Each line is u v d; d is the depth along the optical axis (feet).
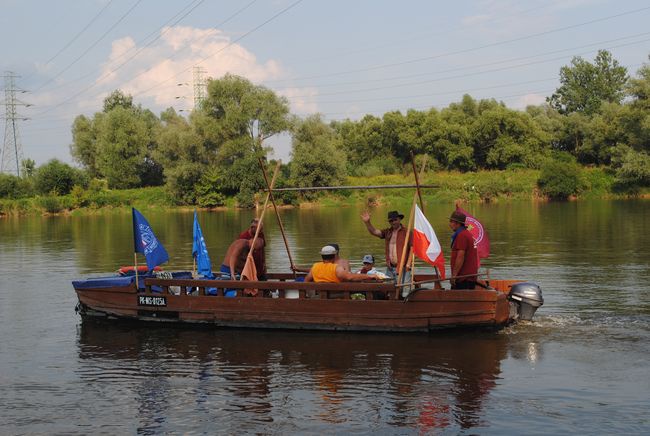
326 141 196.44
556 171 183.62
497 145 227.61
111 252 79.92
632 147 189.98
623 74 297.33
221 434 22.25
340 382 27.30
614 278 50.60
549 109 278.87
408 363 29.73
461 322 34.73
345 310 35.37
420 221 35.06
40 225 139.85
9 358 31.91
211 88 195.52
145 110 292.81
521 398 25.02
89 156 251.19
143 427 22.95
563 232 88.79
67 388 27.22
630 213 121.70
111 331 37.37
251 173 187.83
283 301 36.17
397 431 22.15
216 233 103.40
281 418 23.49
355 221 123.85
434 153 236.63
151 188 212.02
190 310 37.81
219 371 29.17
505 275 52.49
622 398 24.82
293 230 104.58
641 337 33.32
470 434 21.84
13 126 280.51
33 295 49.62
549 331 34.81
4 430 22.84
